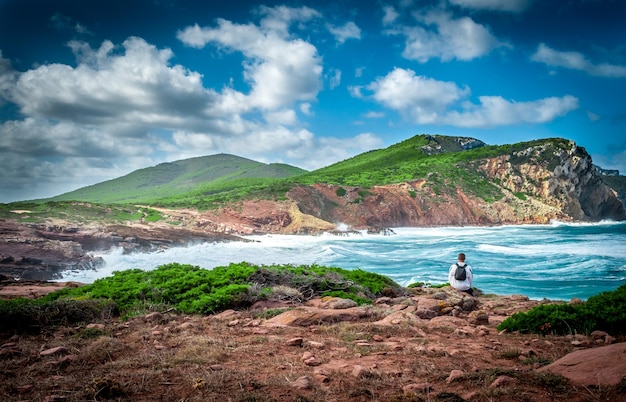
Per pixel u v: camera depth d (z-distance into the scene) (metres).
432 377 4.81
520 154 102.75
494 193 91.62
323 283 12.34
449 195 86.81
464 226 79.88
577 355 5.01
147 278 11.97
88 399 4.14
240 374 4.84
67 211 53.41
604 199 106.50
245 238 51.88
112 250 37.69
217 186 127.12
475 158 104.25
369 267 28.73
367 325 7.75
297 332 7.38
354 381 4.64
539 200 93.81
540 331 7.59
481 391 4.18
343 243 47.28
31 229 37.16
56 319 8.14
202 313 9.68
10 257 27.94
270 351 5.98
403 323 7.96
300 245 45.38
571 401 3.93
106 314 9.14
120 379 4.72
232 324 8.12
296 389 4.40
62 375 5.02
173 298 10.55
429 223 79.50
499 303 12.10
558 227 74.94
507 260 29.45
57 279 27.12
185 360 5.41
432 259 31.75
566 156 100.50
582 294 18.09
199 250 40.94
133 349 6.23
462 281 12.46
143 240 41.84
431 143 138.25
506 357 5.77
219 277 11.64
